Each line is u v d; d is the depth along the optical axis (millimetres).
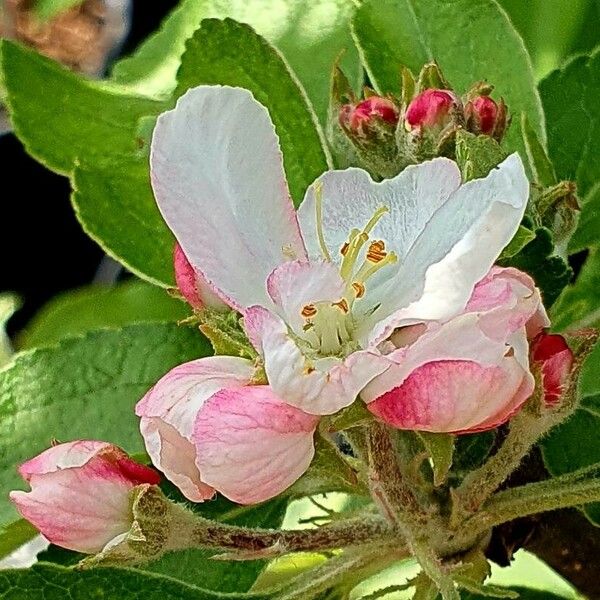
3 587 213
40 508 202
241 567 234
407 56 257
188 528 205
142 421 196
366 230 201
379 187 206
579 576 238
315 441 194
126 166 260
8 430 246
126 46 611
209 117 200
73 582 214
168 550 205
